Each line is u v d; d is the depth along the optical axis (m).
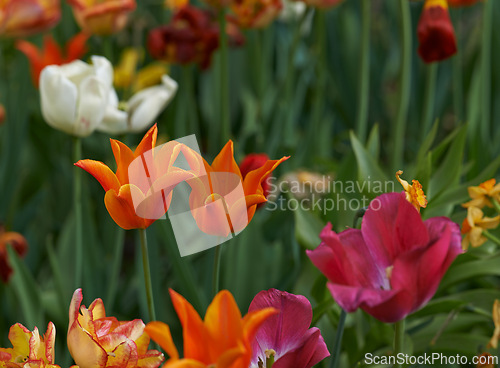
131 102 1.71
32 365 1.34
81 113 1.63
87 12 1.96
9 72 2.65
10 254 1.75
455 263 1.62
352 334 1.63
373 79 2.92
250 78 2.75
